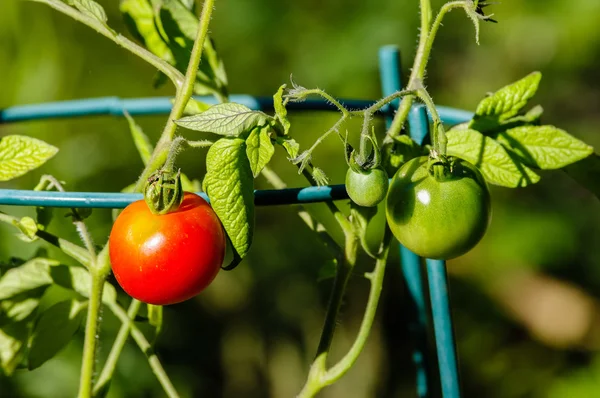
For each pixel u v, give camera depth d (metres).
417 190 0.53
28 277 0.61
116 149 1.16
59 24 1.11
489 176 0.57
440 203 0.53
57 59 1.10
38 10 1.08
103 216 1.09
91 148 1.14
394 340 1.36
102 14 0.56
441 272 0.63
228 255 0.91
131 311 0.61
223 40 1.27
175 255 0.51
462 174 0.53
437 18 0.56
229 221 0.52
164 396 1.16
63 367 1.05
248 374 1.36
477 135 0.57
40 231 0.57
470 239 0.53
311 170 0.56
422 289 0.67
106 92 1.17
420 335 0.67
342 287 0.58
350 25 1.26
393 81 0.67
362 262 1.29
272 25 1.26
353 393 1.36
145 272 0.52
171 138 0.56
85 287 0.62
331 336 0.58
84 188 1.14
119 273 0.52
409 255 0.67
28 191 0.54
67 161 1.12
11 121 0.71
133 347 1.12
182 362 1.29
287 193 0.54
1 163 0.57
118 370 1.10
